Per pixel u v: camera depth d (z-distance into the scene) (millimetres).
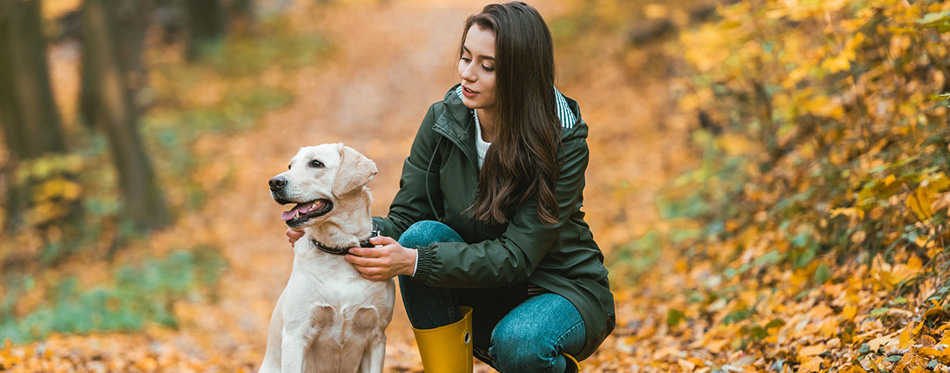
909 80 4523
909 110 4195
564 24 16297
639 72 11914
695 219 6406
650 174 8758
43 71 10523
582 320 2730
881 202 3545
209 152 13023
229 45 18672
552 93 2762
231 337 6254
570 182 2715
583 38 15289
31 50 10344
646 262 6219
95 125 13555
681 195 7457
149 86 15438
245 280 8297
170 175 12062
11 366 4234
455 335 2859
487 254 2629
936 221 3361
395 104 15258
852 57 3865
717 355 3721
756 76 5473
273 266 8688
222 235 9875
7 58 10188
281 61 17859
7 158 11008
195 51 18234
